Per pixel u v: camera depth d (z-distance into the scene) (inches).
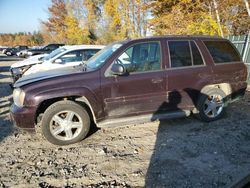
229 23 645.9
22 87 177.3
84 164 157.5
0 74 610.2
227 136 191.8
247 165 151.0
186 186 132.6
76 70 196.1
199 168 148.6
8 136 202.8
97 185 136.4
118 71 180.1
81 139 187.2
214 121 222.1
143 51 195.5
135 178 141.3
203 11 651.5
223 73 217.6
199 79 208.2
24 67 378.3
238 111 248.4
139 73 191.8
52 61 346.0
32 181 141.7
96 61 201.0
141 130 206.7
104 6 1378.0
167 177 140.8
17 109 176.1
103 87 183.5
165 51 199.9
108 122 187.5
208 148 173.0
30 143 189.5
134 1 1090.7
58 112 177.9
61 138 181.6
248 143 180.4
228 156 162.1
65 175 146.4
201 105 211.6
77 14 1584.6
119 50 189.9
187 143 181.2
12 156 170.2
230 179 137.4
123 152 171.0
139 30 1063.0
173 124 217.5
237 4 614.9
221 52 221.8
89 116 187.0
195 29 580.1
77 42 1534.2
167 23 625.0
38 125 182.5
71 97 185.0
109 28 1347.2
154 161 158.2
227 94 224.8
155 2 777.6
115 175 144.9
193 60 208.5
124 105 190.1
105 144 183.8
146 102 194.7
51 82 177.5
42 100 173.6
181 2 657.0
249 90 333.1
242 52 382.0
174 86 200.2
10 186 137.6
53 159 164.7
